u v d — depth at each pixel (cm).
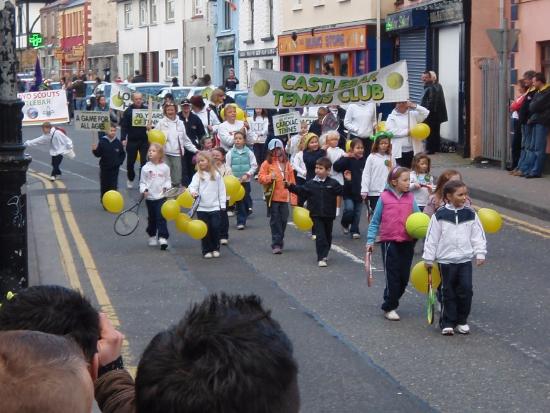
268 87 1889
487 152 2375
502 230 1581
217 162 1523
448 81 2761
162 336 221
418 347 918
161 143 1845
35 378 203
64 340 218
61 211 1856
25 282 762
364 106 1852
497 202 1869
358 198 1528
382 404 754
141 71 6272
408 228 988
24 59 6606
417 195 1373
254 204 1930
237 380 207
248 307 229
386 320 1023
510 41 2203
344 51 3597
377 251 1427
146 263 1354
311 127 2011
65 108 1803
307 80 1875
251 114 2884
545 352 898
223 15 4969
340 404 755
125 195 2086
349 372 839
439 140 2667
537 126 2061
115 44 6719
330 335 963
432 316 984
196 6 5425
